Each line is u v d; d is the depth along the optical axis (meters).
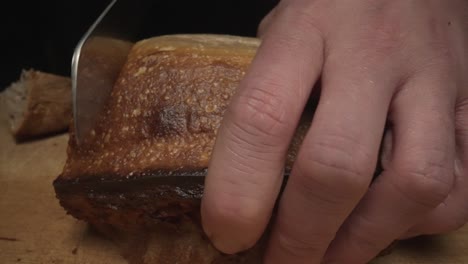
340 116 0.19
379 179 0.20
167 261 0.25
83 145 0.25
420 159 0.19
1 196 0.30
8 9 0.40
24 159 0.33
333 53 0.20
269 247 0.22
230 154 0.19
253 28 0.41
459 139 0.23
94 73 0.24
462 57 0.22
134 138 0.24
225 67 0.24
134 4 0.29
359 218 0.21
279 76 0.19
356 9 0.21
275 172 0.19
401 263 0.26
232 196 0.19
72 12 0.40
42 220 0.28
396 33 0.21
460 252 0.26
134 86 0.25
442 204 0.23
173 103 0.24
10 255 0.26
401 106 0.20
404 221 0.20
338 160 0.18
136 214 0.24
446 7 0.22
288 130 0.19
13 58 0.43
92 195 0.24
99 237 0.27
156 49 0.26
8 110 0.36
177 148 0.23
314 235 0.20
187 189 0.23
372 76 0.20
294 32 0.20
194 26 0.41
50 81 0.33
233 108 0.19
